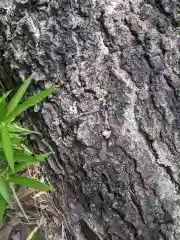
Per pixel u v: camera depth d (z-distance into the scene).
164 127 0.40
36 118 0.43
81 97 0.40
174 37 0.40
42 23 0.40
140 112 0.40
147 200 0.41
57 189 0.46
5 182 0.39
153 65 0.39
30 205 0.47
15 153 0.39
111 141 0.40
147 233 0.42
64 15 0.40
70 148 0.42
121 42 0.39
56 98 0.41
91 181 0.42
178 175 0.40
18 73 0.43
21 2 0.41
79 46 0.40
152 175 0.40
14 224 0.46
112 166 0.41
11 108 0.37
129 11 0.39
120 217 0.42
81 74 0.40
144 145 0.40
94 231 0.43
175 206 0.41
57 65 0.40
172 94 0.40
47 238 0.46
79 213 0.44
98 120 0.40
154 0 0.40
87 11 0.39
